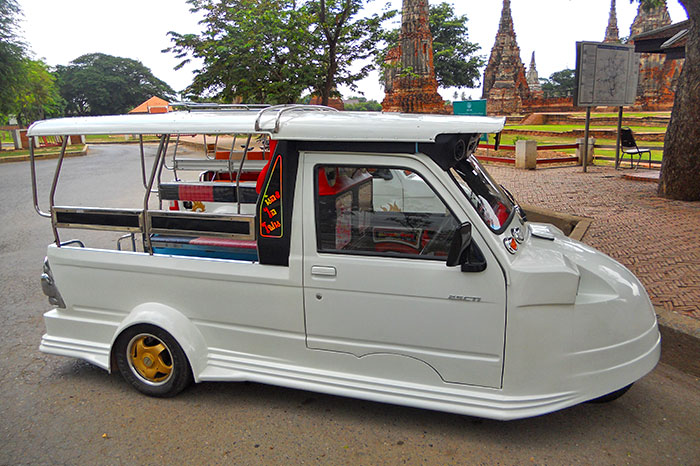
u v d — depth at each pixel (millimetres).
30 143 3701
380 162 3102
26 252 7836
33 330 5039
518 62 49781
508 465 2998
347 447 3176
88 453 3154
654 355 3271
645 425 3395
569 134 30156
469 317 3021
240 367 3527
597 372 3076
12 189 13828
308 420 3463
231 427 3396
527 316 2955
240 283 3412
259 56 12664
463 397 3115
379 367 3266
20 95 28156
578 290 3199
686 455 3086
